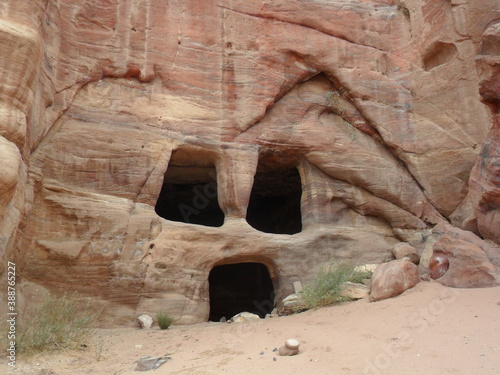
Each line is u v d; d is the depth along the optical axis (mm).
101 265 8797
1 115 7047
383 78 12688
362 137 12578
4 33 7219
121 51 10297
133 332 7902
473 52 11578
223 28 11555
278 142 11562
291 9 12344
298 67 12211
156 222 9617
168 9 11070
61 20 9617
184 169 11977
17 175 6867
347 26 12898
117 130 9812
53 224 8656
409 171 12273
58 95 9273
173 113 10531
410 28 13195
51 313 7031
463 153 11391
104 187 9383
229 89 11234
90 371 5410
